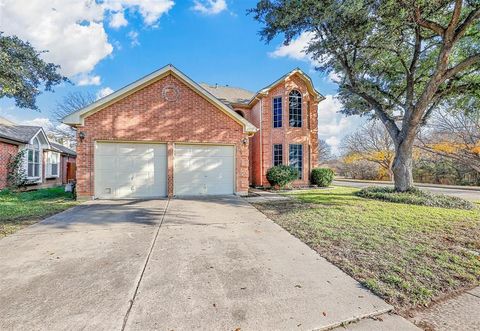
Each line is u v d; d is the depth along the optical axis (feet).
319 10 26.73
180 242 15.65
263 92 52.39
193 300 9.18
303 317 8.30
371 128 97.60
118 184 33.45
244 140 37.81
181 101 35.32
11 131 47.16
